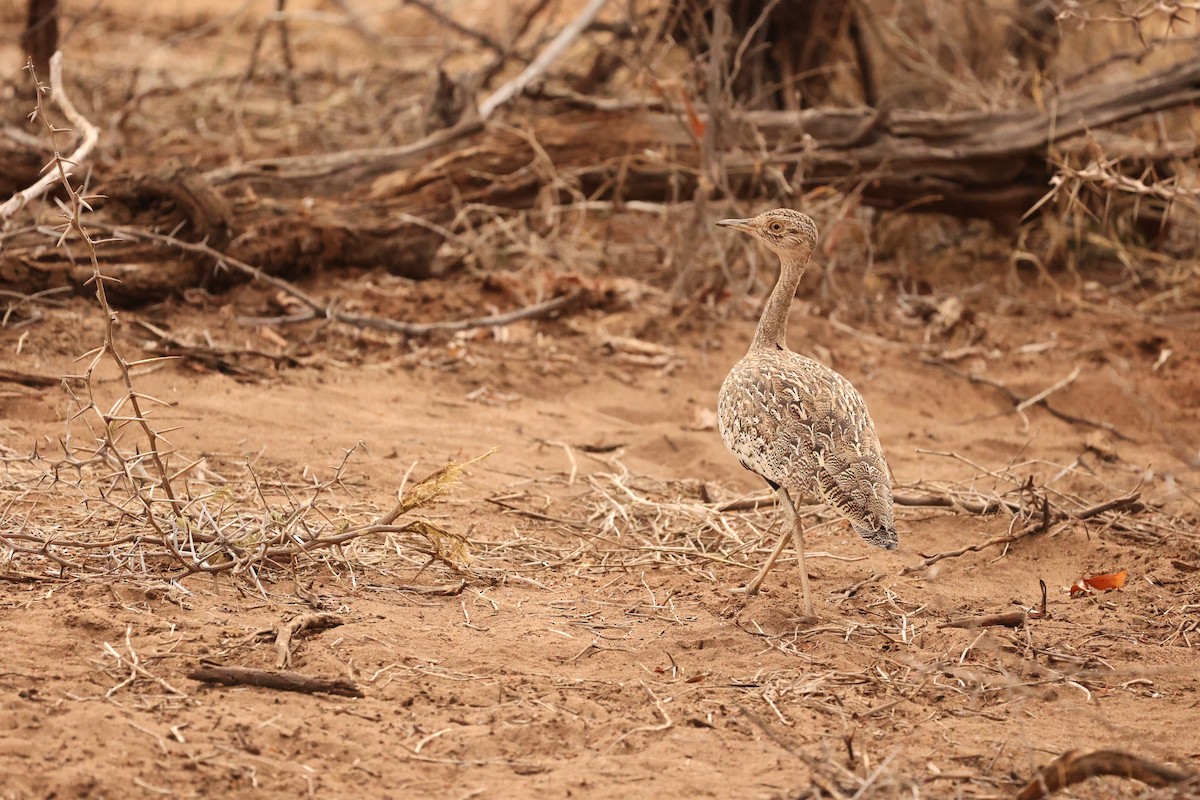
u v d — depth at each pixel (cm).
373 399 1394
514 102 1906
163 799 661
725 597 1003
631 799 693
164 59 2967
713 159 1756
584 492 1222
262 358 1438
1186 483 1347
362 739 738
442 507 1138
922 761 751
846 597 1014
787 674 862
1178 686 872
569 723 773
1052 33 2238
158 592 891
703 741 763
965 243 2102
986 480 1318
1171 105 1848
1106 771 690
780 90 2162
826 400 965
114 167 1884
